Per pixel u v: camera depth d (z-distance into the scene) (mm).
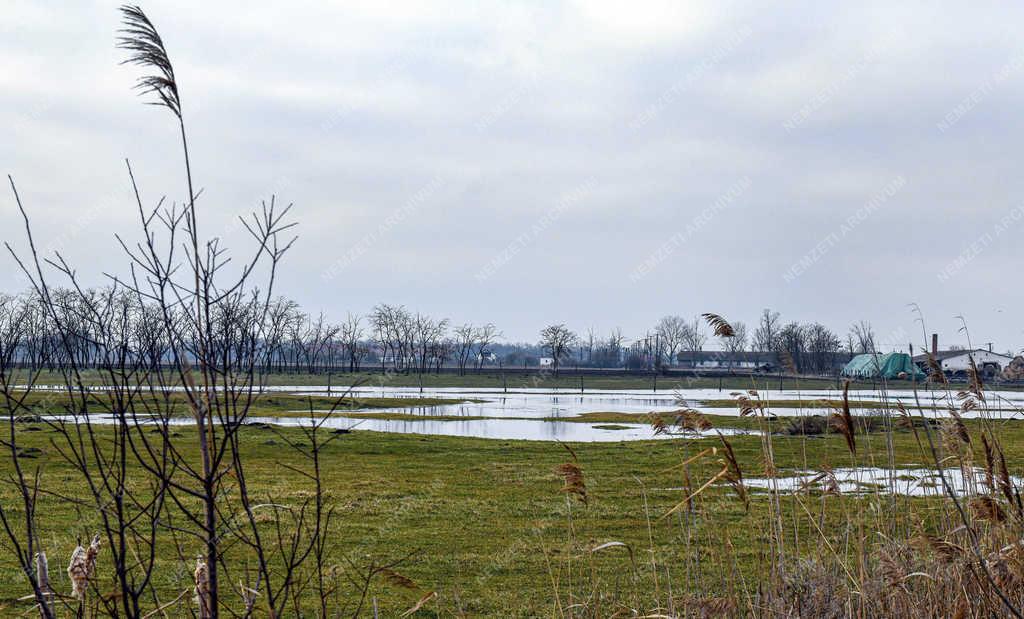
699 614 7508
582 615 8914
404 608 11844
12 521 16656
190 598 5527
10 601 11070
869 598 7223
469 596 12633
